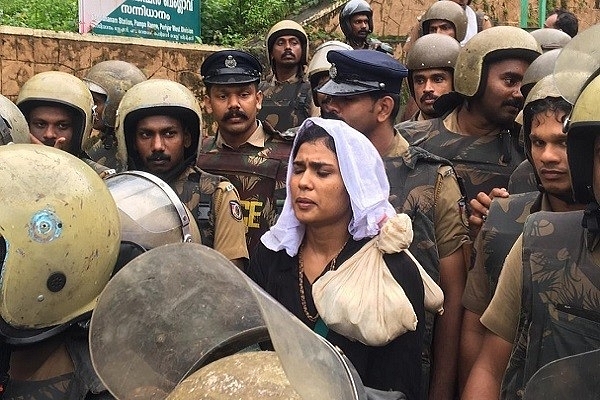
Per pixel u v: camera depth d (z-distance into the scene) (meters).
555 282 1.91
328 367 1.32
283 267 2.40
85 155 4.00
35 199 1.79
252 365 1.29
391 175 3.08
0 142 2.54
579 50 2.16
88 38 7.13
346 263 2.22
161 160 3.36
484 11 10.21
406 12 9.77
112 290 1.52
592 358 1.58
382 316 2.14
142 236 2.26
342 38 9.41
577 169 1.87
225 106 4.09
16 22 7.52
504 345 2.15
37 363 1.94
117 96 4.68
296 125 5.70
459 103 3.83
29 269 1.77
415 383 2.26
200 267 1.50
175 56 7.93
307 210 2.30
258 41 9.09
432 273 2.96
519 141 3.65
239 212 3.37
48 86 3.77
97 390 1.84
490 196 3.10
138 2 7.79
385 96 3.18
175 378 1.51
